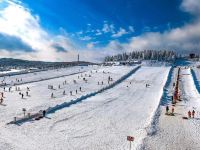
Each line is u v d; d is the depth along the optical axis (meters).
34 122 49.78
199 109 66.50
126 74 127.19
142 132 45.91
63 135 43.31
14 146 37.12
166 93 87.19
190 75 129.50
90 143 40.31
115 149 38.16
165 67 164.25
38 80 111.62
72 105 66.06
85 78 117.06
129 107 66.38
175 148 39.50
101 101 72.44
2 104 64.69
